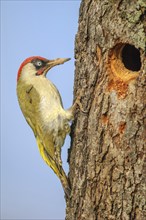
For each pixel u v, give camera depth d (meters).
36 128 12.25
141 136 9.29
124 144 9.43
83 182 10.06
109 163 9.59
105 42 10.05
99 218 9.69
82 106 10.41
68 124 11.22
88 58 10.43
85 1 10.68
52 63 13.05
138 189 9.18
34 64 13.10
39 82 12.69
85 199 9.94
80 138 10.35
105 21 10.05
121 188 9.36
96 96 10.08
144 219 9.06
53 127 11.65
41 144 12.14
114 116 9.64
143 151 9.23
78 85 10.66
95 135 9.89
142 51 9.42
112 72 10.02
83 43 10.61
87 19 10.52
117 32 9.79
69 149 10.99
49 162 11.92
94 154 9.84
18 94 13.10
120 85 9.80
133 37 9.55
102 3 10.13
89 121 10.15
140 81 9.38
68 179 11.05
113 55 10.07
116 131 9.57
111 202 9.46
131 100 9.48
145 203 9.07
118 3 9.81
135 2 9.59
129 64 10.73
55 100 12.04
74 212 10.20
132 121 9.40
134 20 9.55
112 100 9.73
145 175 9.15
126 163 9.38
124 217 9.26
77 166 10.29
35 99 12.38
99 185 9.71
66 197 10.76
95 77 10.22
